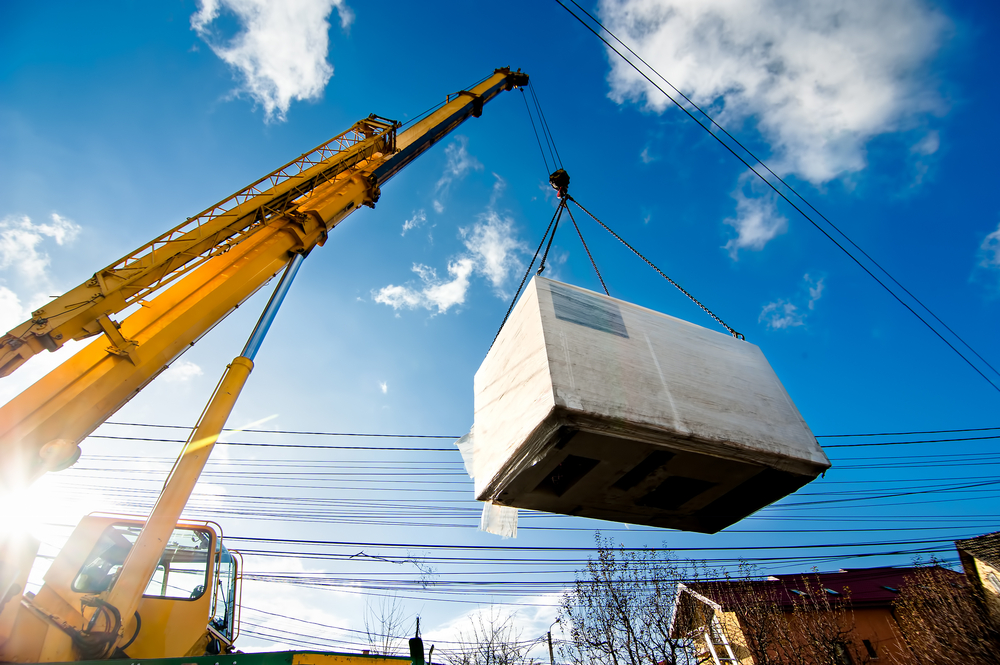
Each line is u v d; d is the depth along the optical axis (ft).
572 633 45.75
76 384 14.02
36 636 10.81
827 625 48.29
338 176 24.38
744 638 46.32
